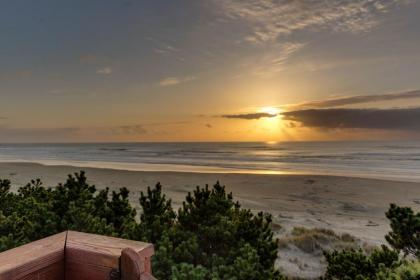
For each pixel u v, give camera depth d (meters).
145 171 35.50
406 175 31.98
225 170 38.09
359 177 30.14
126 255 1.17
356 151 87.81
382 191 22.72
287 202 19.05
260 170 38.19
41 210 5.18
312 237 10.96
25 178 29.62
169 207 6.84
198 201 6.10
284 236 11.63
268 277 4.70
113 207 6.48
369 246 10.41
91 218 5.07
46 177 30.34
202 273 4.01
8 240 4.38
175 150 113.06
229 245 5.33
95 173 33.28
